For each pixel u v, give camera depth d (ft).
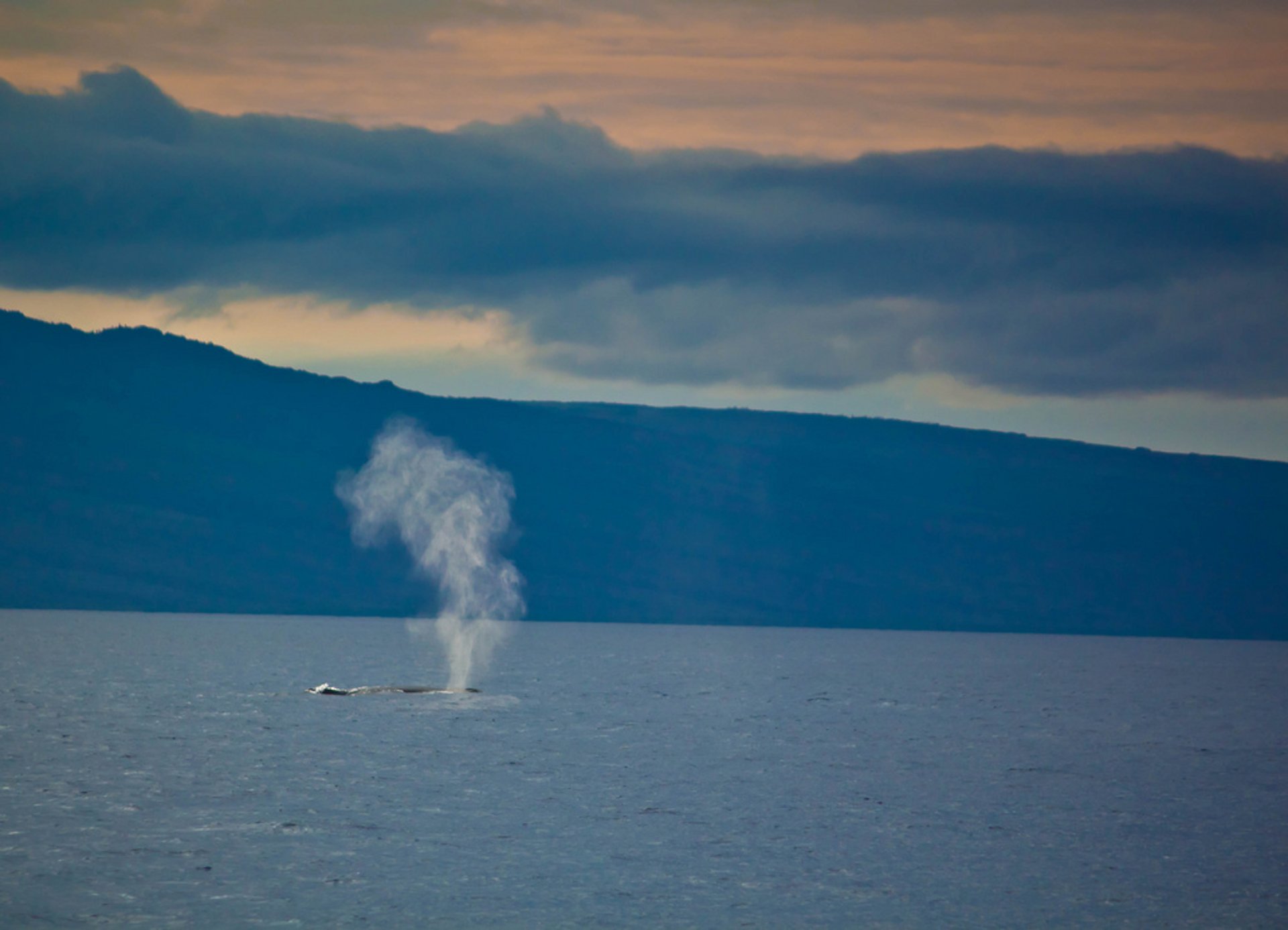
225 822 533.55
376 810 563.89
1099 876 473.67
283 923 405.80
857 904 435.12
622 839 517.55
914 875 471.62
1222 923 420.36
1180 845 524.93
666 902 432.66
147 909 416.26
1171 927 416.87
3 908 415.64
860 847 512.63
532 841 511.81
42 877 448.24
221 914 412.98
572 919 413.80
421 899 430.20
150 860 471.21
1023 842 526.98
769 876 465.88
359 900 428.56
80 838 501.56
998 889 455.22
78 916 409.28
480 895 436.35
